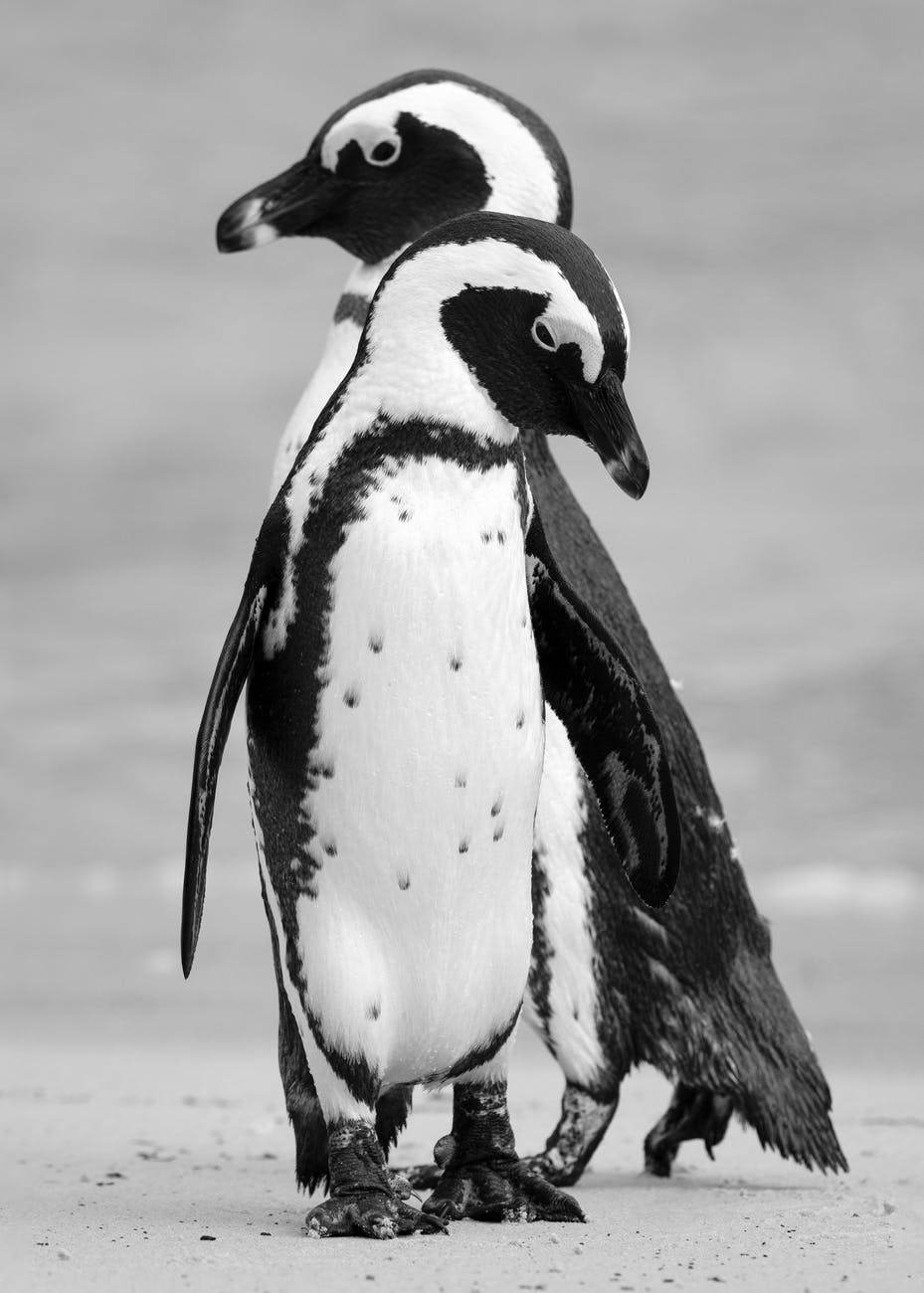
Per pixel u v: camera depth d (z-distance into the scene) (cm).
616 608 1712
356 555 1295
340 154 1797
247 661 1326
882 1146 1945
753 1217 1450
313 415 1720
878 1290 1181
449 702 1296
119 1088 2394
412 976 1324
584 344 1305
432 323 1322
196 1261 1234
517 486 1354
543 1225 1384
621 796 1495
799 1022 1728
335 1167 1342
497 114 1795
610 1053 1650
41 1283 1173
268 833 1340
